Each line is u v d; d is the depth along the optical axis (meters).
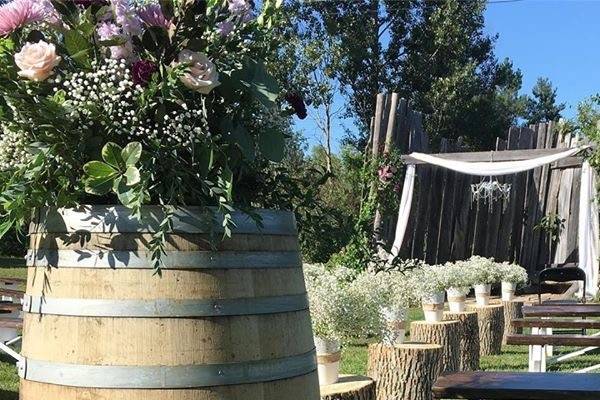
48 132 2.23
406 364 5.79
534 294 15.96
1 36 2.32
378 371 5.87
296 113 2.66
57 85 2.29
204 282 2.24
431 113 32.09
